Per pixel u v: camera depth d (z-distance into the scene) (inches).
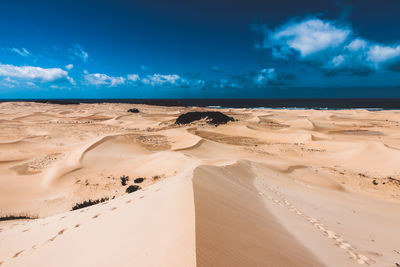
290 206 356.8
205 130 1907.0
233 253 129.0
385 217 381.7
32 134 1469.0
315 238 225.3
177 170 690.2
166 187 308.2
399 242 264.5
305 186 618.5
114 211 260.7
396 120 2399.1
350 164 959.0
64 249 190.2
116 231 191.8
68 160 844.0
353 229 291.6
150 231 166.7
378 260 197.6
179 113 3218.5
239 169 618.2
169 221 173.5
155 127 2078.0
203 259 109.9
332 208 402.6
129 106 3978.8
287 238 198.2
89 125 2004.2
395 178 739.4
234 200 269.7
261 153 1160.8
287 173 783.1
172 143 1298.0
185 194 232.7
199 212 176.1
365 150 1057.5
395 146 1072.8
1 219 424.2
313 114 3024.1
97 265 141.6
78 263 156.0
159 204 230.4
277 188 511.2
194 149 1117.7
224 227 165.0
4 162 857.5
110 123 2229.3
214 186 306.5
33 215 460.4
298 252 170.9
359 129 1953.7
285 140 1553.9
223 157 1001.5
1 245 245.8
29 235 260.4
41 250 203.0
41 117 2466.8
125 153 993.5
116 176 715.4
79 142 1298.0
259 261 131.8
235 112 3435.0
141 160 871.1
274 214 279.1
